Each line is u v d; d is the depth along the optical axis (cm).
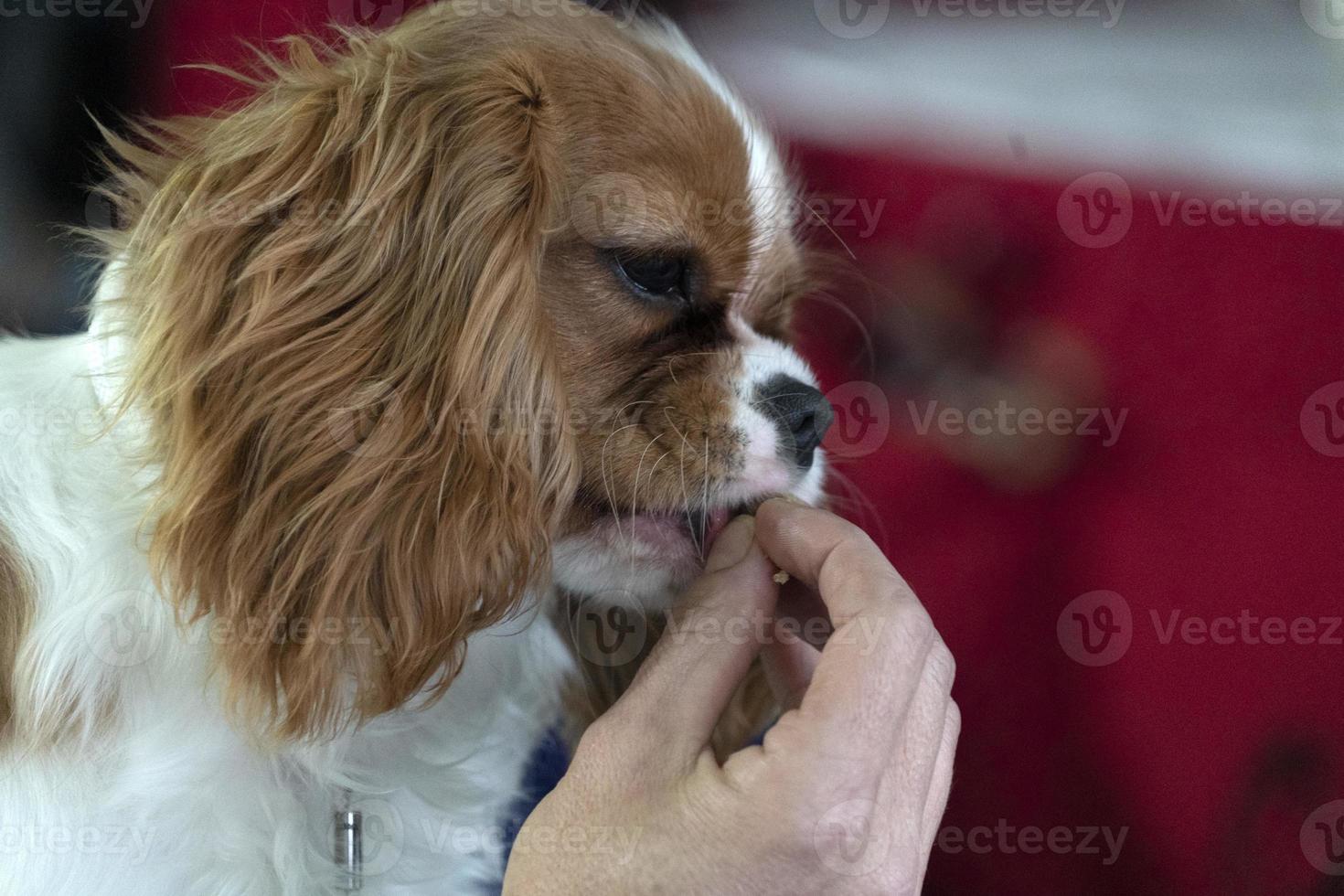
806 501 147
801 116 230
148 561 120
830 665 103
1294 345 216
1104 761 206
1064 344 220
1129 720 205
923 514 219
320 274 123
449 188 127
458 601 122
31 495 127
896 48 245
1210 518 212
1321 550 207
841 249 210
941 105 238
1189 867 197
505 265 124
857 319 216
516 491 124
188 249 122
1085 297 221
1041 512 217
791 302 169
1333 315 217
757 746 103
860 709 99
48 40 203
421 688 127
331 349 122
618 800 104
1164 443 215
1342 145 236
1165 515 213
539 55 137
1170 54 254
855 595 109
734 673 115
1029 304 222
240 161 128
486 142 127
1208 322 219
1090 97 243
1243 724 201
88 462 129
